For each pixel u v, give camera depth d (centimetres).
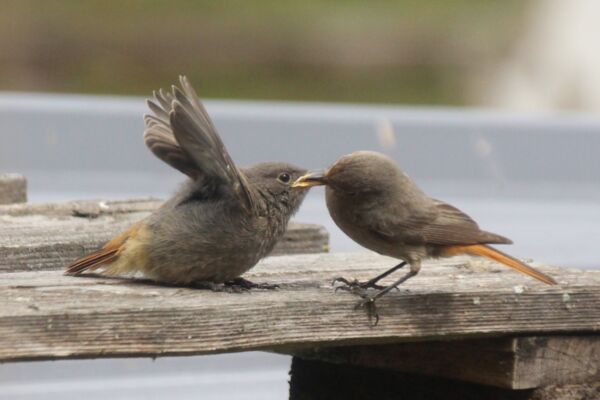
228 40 2858
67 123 1466
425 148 1507
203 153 899
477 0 3095
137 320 822
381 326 920
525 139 1527
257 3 3020
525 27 2744
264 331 872
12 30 2698
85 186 1466
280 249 1191
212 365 1242
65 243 1078
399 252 1012
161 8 2898
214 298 877
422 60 2883
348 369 1063
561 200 1520
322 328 895
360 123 1498
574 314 984
